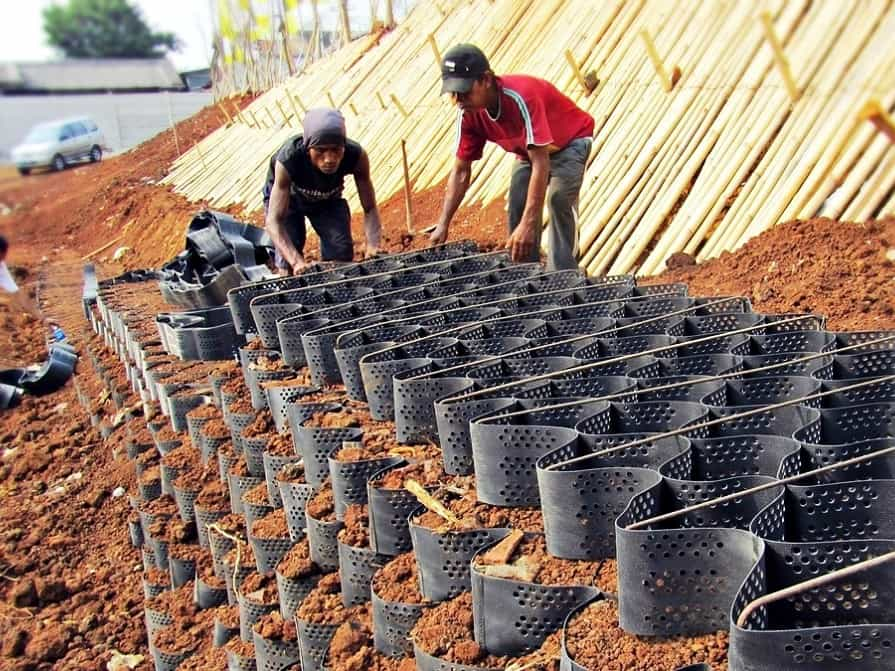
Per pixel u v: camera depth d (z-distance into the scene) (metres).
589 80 8.14
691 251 6.45
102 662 5.56
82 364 10.01
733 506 2.76
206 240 8.68
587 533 2.92
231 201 16.45
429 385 3.93
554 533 2.96
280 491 4.33
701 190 6.56
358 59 16.59
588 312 5.15
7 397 9.36
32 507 7.30
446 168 10.37
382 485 3.56
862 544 2.38
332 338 4.91
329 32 21.14
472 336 4.88
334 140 6.50
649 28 7.86
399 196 10.86
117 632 5.77
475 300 5.64
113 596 6.16
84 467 7.74
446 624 3.03
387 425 4.27
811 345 4.18
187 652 4.92
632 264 6.79
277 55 23.25
